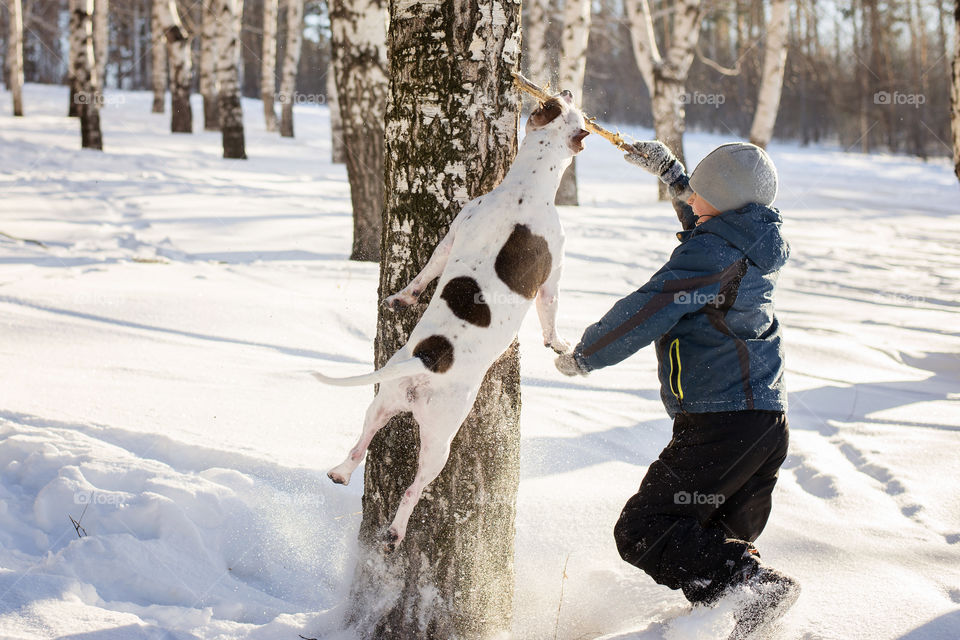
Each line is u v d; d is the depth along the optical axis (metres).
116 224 9.74
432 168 2.55
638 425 4.44
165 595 2.86
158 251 8.43
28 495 3.34
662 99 15.57
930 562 3.01
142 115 27.06
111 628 2.53
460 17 2.48
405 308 2.61
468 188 2.56
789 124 43.81
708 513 2.52
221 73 17.98
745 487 2.61
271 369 4.94
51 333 5.30
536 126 2.55
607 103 40.94
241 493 3.42
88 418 3.99
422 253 2.60
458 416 2.38
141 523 3.16
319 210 11.48
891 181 22.31
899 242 12.33
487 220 2.41
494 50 2.53
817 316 7.20
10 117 23.27
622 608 2.86
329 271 7.64
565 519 3.37
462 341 2.34
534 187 2.47
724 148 2.59
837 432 4.48
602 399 4.85
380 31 7.92
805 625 2.60
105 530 3.11
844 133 41.44
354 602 2.76
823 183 20.95
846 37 42.81
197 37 43.69
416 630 2.67
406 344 2.41
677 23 15.46
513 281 2.40
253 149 20.88
